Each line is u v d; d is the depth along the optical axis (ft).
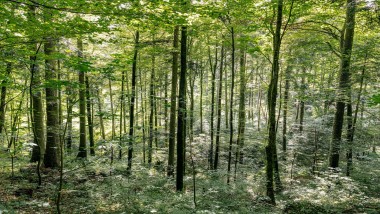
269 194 31.96
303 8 32.58
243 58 58.85
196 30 36.35
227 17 35.29
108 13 16.80
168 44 46.09
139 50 40.57
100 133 77.15
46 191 29.19
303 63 50.75
